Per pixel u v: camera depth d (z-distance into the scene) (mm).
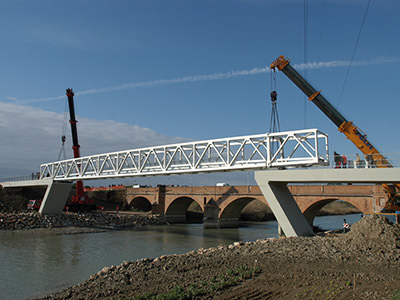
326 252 22469
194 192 79250
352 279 16969
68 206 73875
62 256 35125
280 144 31828
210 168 35438
